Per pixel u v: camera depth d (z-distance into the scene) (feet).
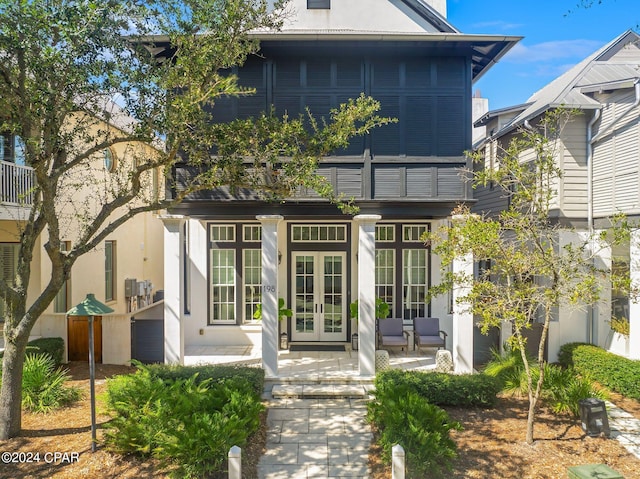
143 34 24.53
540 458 21.33
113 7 21.89
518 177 23.22
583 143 38.22
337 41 32.09
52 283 23.27
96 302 21.98
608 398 29.07
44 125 21.89
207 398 23.15
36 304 23.13
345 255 42.39
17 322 23.30
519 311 22.70
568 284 22.17
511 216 21.93
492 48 33.83
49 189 22.27
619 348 34.73
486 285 22.17
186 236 42.29
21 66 20.67
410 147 33.35
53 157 23.77
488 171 23.75
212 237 42.16
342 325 42.55
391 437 21.08
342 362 35.81
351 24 39.17
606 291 36.01
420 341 37.29
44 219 24.38
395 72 33.35
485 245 21.93
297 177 25.18
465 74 33.35
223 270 42.16
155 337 38.22
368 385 31.24
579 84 39.78
